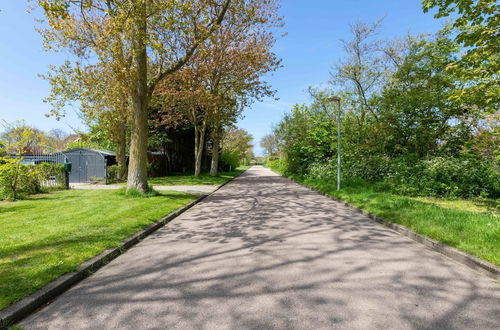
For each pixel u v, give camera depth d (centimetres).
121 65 949
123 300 299
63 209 795
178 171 3231
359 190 1167
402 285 331
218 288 324
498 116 1030
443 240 472
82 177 2033
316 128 2048
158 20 883
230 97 2291
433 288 323
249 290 318
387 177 1286
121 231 551
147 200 967
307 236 557
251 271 375
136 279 355
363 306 281
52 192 1255
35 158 2067
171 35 996
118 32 865
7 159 1007
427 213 647
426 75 1468
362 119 1756
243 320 257
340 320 256
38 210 780
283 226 648
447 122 1464
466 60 595
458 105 1299
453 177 1049
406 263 405
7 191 1005
